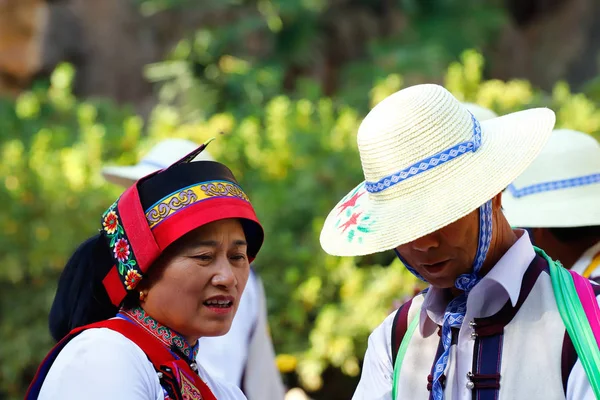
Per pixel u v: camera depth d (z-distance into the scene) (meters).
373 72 15.02
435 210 3.80
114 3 16.20
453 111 3.96
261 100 13.91
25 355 9.79
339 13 16.61
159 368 3.91
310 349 9.34
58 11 16.03
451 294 4.27
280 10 15.41
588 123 10.91
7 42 15.63
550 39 18.38
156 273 4.02
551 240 5.46
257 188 10.43
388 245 3.82
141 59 16.03
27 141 12.45
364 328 9.22
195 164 4.10
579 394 3.80
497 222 4.10
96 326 3.98
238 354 6.09
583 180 5.48
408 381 4.21
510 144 3.94
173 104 14.81
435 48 15.32
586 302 3.94
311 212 10.05
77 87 15.99
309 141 10.59
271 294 9.52
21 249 9.98
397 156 3.91
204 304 4.02
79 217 10.10
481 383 3.93
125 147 11.37
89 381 3.72
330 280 9.64
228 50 15.19
